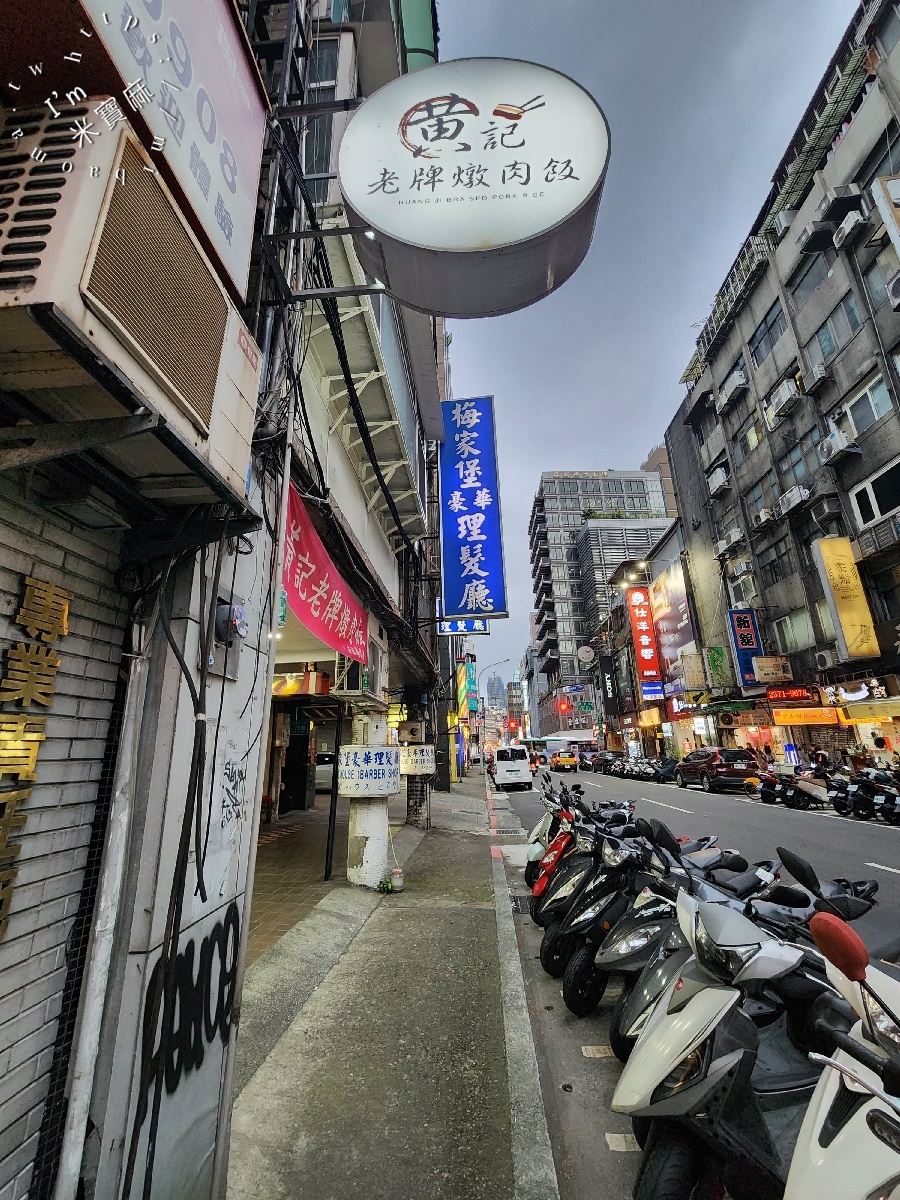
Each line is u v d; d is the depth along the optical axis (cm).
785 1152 198
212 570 223
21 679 154
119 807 185
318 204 408
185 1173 191
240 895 242
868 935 290
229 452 188
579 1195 226
